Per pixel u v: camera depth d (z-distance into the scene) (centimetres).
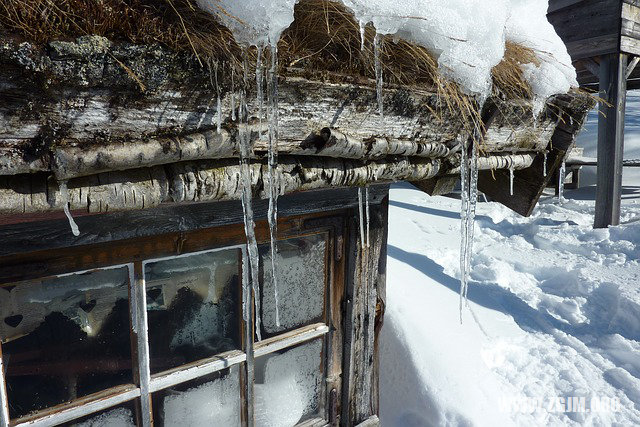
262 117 118
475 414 263
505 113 186
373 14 120
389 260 441
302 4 124
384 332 307
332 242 189
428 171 176
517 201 247
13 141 87
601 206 616
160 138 104
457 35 142
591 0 579
